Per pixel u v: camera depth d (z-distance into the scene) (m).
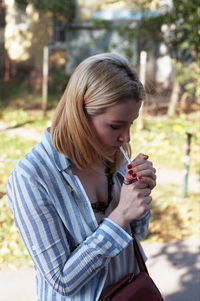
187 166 5.91
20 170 1.46
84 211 1.52
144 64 9.98
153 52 14.70
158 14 11.27
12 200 1.48
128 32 11.88
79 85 1.42
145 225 1.79
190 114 11.48
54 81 15.79
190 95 11.34
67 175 1.49
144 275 1.69
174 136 9.03
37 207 1.43
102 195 1.63
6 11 18.25
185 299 3.61
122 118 1.42
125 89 1.39
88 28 17.88
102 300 1.54
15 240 4.46
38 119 11.18
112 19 15.30
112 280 1.63
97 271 1.47
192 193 6.19
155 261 4.21
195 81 11.12
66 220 1.48
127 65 1.46
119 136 1.46
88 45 17.00
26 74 17.62
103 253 1.44
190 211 5.50
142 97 1.45
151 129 9.98
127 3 12.38
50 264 1.44
